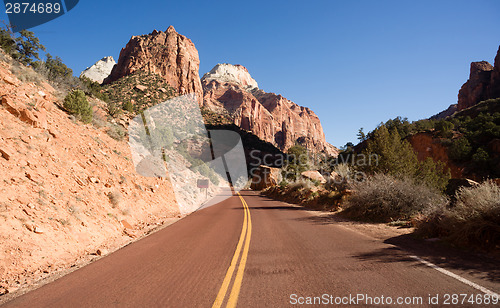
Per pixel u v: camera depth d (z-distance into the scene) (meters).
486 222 5.38
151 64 130.38
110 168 12.87
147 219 11.84
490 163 49.94
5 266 4.88
